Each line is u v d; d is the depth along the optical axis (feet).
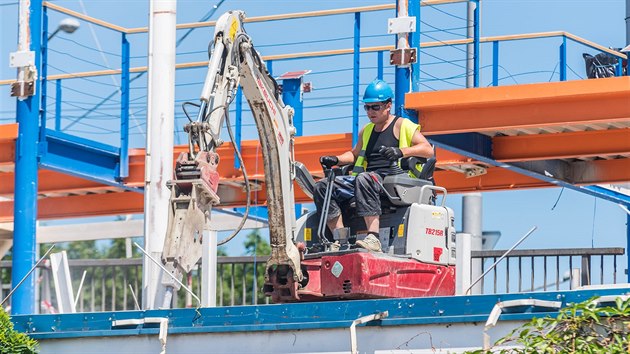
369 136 119.85
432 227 113.80
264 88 111.04
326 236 117.08
